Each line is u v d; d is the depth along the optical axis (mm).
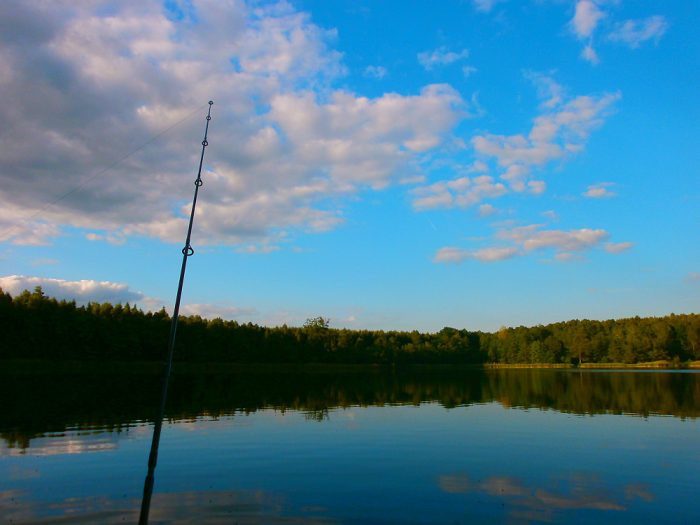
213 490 13570
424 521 11352
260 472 15578
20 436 21375
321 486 14047
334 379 75500
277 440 21000
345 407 34375
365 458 17703
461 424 26109
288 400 39312
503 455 18344
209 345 106000
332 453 18500
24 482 14156
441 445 20172
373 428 24562
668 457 18078
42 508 11891
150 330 96438
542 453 18734
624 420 27734
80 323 85000
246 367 111562
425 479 14906
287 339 123000
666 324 126188
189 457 17656
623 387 54062
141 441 20438
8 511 11664
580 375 85188
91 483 14094
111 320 91688
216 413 30031
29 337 78250
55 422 25375
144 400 36844
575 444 20531
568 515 11828
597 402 37938
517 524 11195
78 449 18703
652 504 12711
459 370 124875
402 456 18078
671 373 88312
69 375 65188
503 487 14125
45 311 82250
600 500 13016
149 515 11453
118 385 50500
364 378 80500
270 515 11578
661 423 26578
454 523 11242
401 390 52094
